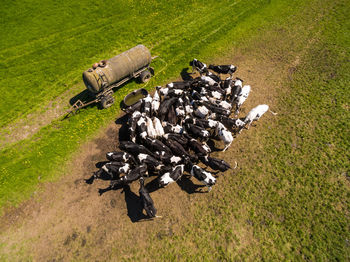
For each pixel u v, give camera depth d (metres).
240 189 12.56
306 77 18.56
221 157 14.05
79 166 13.99
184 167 13.53
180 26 24.41
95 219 11.80
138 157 12.97
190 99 16.50
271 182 12.74
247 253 10.43
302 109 16.30
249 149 14.33
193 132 14.13
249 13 25.78
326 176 12.79
